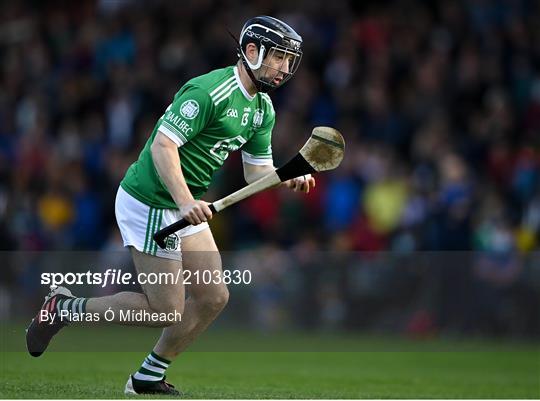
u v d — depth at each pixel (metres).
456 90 50.25
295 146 49.69
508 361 35.78
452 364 34.66
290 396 22.25
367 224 46.44
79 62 57.25
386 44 53.88
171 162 20.28
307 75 52.62
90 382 24.08
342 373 30.83
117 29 57.97
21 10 61.66
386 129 49.44
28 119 55.59
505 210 44.47
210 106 20.55
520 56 51.22
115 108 53.25
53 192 50.75
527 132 48.25
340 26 55.34
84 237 50.00
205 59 54.00
